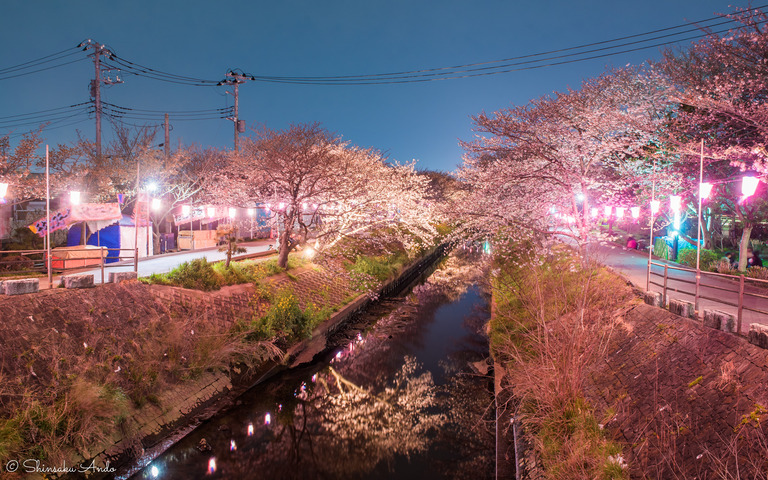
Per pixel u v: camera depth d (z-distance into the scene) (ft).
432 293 87.97
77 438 24.81
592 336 27.84
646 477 18.90
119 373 30.63
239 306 47.44
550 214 67.15
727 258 62.28
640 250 90.12
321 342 53.01
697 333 25.46
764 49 47.88
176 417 31.83
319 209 68.03
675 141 52.80
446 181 167.53
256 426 34.50
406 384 43.62
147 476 27.14
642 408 23.06
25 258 52.01
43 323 29.22
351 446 32.09
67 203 69.92
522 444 26.76
